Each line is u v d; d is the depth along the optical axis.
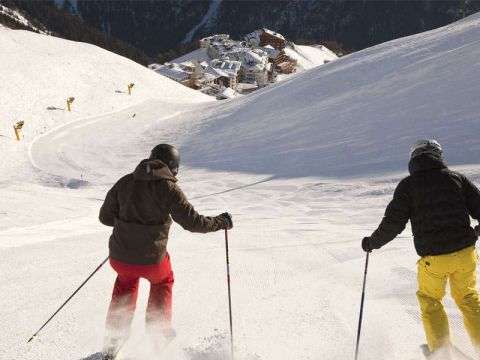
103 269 6.51
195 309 4.98
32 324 4.58
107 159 31.78
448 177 3.68
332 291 5.45
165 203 3.64
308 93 33.88
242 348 4.00
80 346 4.09
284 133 27.17
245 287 5.67
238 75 151.00
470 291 3.66
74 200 16.55
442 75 26.47
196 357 3.81
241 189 18.64
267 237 8.84
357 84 31.84
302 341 4.16
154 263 3.70
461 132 19.05
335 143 22.81
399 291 5.36
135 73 58.59
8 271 6.54
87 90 50.00
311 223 11.08
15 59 51.75
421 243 3.63
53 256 7.38
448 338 3.59
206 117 39.59
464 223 3.59
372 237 3.86
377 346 4.02
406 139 20.33
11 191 18.33
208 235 9.18
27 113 42.03
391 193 14.71
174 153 3.86
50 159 32.59
